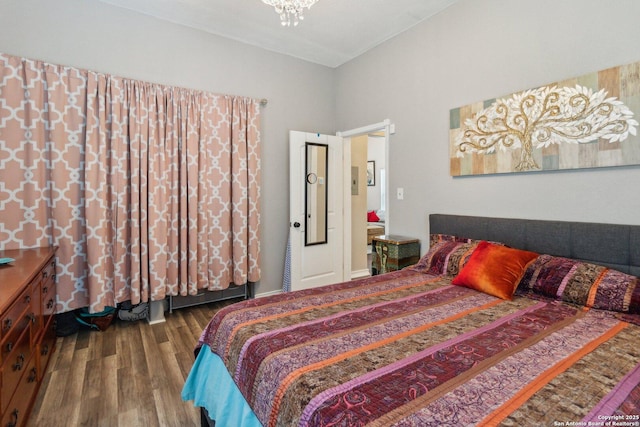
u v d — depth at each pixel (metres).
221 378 1.50
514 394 0.96
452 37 2.79
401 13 2.93
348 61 3.96
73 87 2.57
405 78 3.23
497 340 1.33
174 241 3.01
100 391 1.97
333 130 4.21
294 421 0.97
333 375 1.07
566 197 2.13
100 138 2.64
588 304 1.69
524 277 1.98
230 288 3.65
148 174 2.86
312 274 3.87
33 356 1.81
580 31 2.05
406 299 1.87
